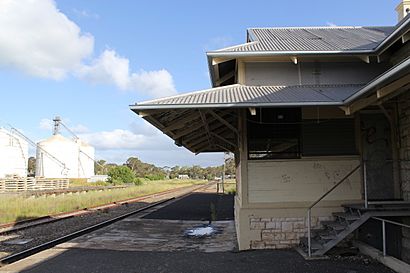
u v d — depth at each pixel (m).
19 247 12.22
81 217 20.48
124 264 9.29
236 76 12.55
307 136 10.66
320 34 14.73
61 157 73.56
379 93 7.62
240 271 8.18
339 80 11.59
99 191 43.50
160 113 9.70
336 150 10.61
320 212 10.41
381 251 9.11
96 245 12.00
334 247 9.68
